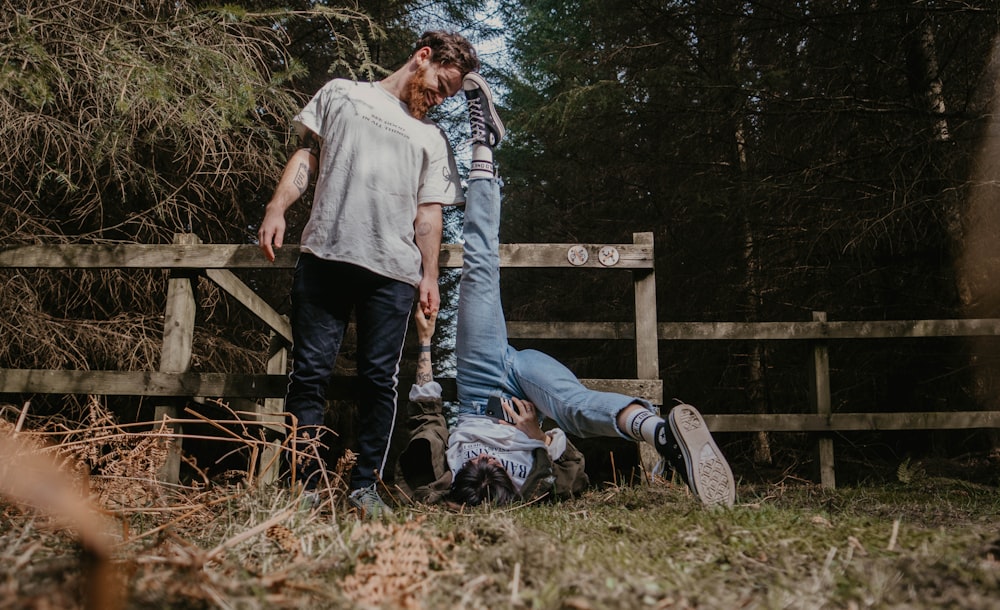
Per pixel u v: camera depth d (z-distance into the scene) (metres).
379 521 1.92
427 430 3.09
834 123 6.69
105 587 0.85
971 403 6.45
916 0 5.84
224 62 3.74
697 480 2.54
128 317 5.37
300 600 1.19
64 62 3.82
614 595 1.21
